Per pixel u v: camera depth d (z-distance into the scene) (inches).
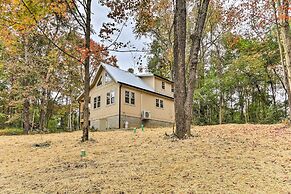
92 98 1075.9
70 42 823.1
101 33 453.7
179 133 403.5
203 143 361.7
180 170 257.6
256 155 300.7
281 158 288.5
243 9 654.5
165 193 208.5
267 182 223.8
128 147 383.2
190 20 920.3
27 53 899.4
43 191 231.0
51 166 312.0
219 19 868.6
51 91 1130.7
